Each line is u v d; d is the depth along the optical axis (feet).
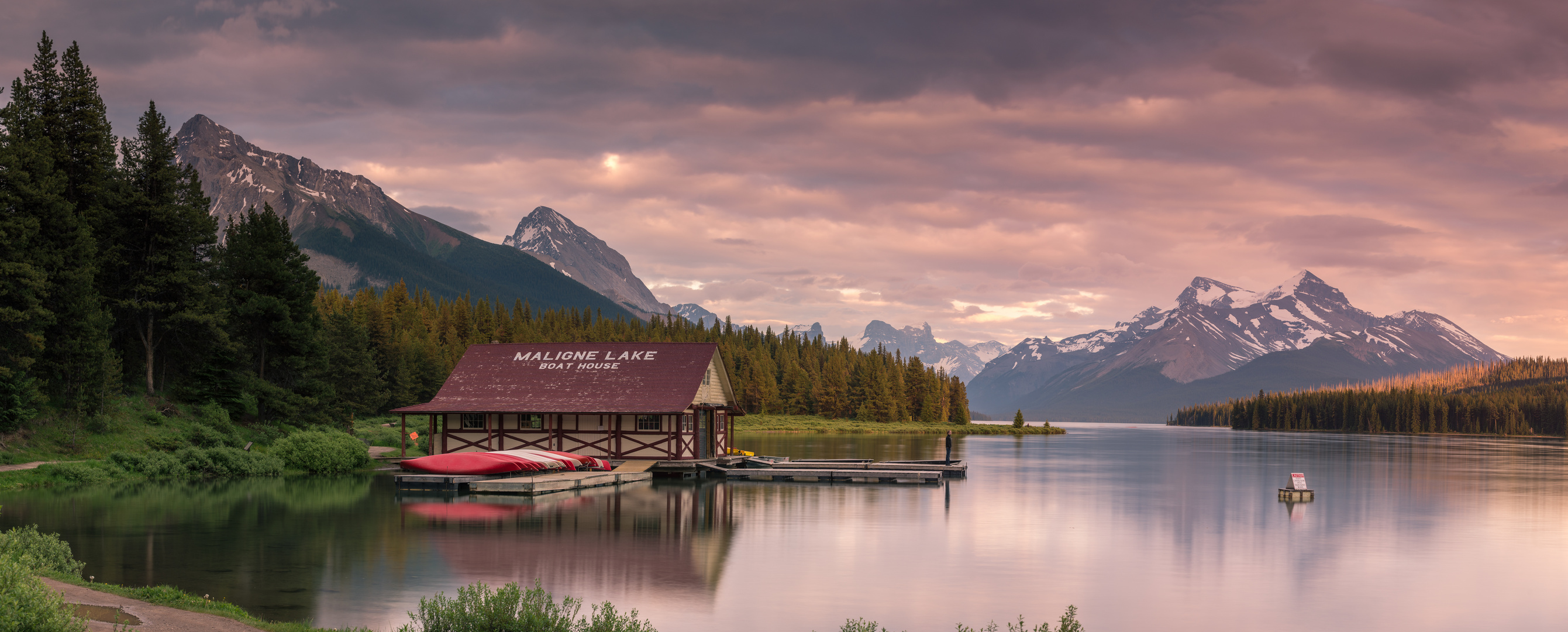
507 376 191.72
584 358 193.98
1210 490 156.04
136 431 170.09
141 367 198.08
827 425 526.98
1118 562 83.25
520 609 48.52
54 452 152.46
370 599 63.82
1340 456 297.33
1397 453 334.24
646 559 79.97
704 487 149.38
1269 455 300.61
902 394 590.96
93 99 190.80
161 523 99.50
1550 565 84.69
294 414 204.85
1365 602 69.00
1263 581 76.02
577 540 90.17
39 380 155.02
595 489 146.20
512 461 146.51
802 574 74.95
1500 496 150.30
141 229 192.03
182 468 155.74
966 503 128.16
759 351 653.71
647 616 60.75
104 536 90.58
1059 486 160.35
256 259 207.51
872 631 52.75
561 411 179.63
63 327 163.43
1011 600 67.36
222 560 77.92
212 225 199.11
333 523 101.09
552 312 627.05
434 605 46.65
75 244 166.91
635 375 188.03
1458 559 87.40
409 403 337.52
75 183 187.42
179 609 53.83
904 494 141.28
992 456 270.67
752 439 389.80
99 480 142.31
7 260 152.15
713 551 84.53
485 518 105.60
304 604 62.08
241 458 163.53
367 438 245.45
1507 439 607.37
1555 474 209.36
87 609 49.96
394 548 84.33
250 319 205.77
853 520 108.27
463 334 508.53
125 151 194.90
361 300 452.35
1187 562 84.07
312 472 172.14
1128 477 185.26
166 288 189.98
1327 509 127.95
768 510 117.19
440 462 142.20
